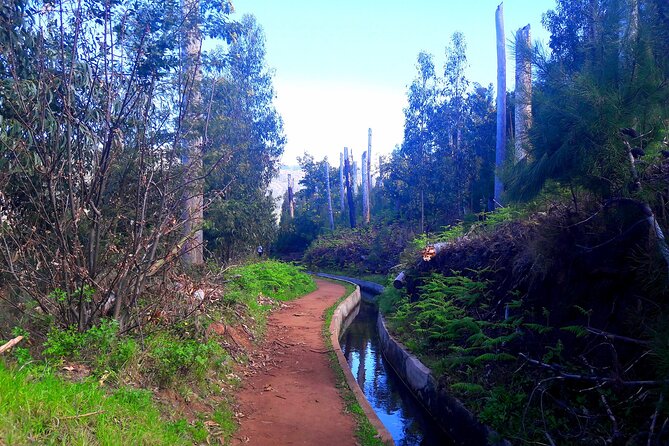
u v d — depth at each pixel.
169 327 7.21
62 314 5.96
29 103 5.83
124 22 6.60
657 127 4.79
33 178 6.49
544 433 5.14
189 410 5.71
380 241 27.56
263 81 24.19
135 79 6.84
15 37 6.04
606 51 5.05
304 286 19.45
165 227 6.97
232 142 16.28
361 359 11.62
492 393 6.37
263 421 6.22
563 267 6.77
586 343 5.90
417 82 29.22
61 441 3.50
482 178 22.69
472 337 7.95
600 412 5.11
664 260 4.71
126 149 7.07
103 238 6.78
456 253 11.71
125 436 3.94
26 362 4.44
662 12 5.05
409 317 11.92
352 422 6.30
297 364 8.88
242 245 17.86
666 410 4.18
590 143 4.95
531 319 7.25
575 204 5.84
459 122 25.77
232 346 8.63
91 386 4.56
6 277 6.26
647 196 4.76
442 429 7.28
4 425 3.28
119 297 6.31
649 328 4.48
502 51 15.83
